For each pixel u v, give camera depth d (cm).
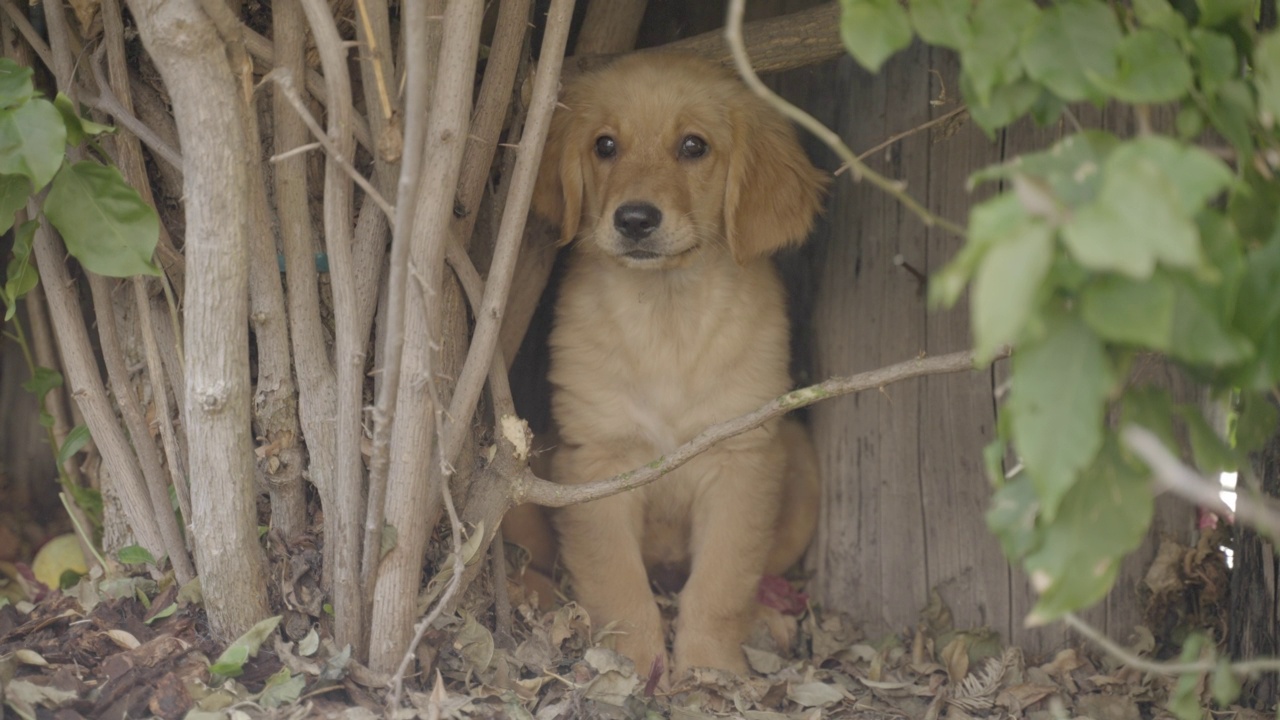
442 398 227
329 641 215
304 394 222
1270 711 238
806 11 279
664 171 300
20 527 320
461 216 233
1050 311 120
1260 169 140
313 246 224
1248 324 132
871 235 323
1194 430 136
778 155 322
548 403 346
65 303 230
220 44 181
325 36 179
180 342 225
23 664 204
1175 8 160
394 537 207
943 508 308
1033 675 271
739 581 303
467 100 196
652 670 264
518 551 289
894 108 315
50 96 244
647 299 305
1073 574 132
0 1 224
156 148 209
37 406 327
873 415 325
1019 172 115
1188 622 271
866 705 262
